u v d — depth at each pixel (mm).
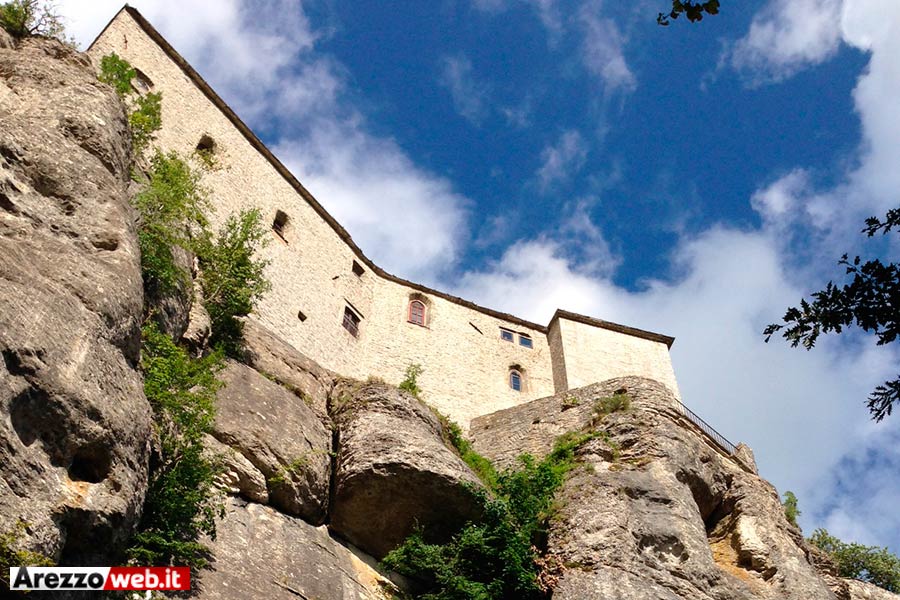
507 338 31594
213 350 17984
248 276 20062
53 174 13172
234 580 13539
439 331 30016
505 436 24953
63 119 14383
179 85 25562
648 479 20188
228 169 25609
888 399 8664
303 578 14867
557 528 18578
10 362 9891
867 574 30969
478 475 20312
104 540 10656
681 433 22375
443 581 16203
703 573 18172
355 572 16234
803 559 21000
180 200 18016
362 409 19375
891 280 9133
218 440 15945
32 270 11305
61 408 10227
